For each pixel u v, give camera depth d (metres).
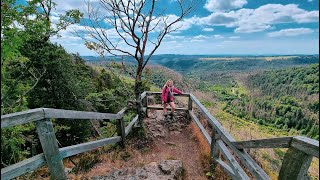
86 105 14.52
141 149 6.29
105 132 9.88
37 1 6.14
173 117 8.64
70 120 12.68
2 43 3.34
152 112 9.58
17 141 4.48
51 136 3.20
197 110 9.44
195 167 5.29
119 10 5.96
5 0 4.45
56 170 3.31
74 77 14.91
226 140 3.91
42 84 12.55
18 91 5.44
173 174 4.30
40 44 10.95
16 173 2.69
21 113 2.68
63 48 13.28
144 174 4.24
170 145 6.68
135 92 7.00
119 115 5.74
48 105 12.75
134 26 6.14
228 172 4.21
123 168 4.64
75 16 9.23
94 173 4.52
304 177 2.22
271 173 5.35
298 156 2.21
